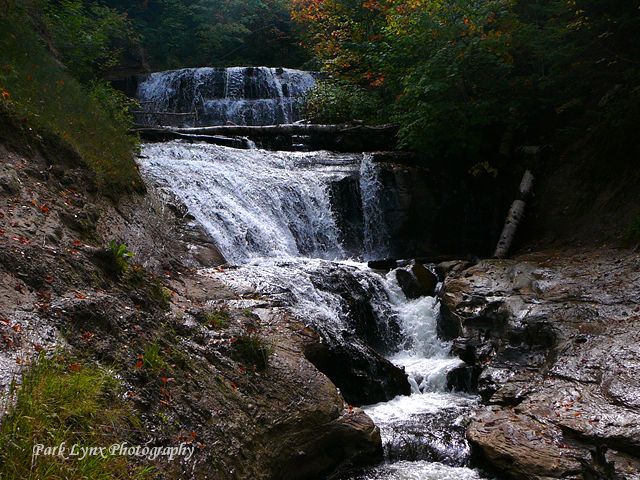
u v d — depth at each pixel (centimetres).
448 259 1217
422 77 1322
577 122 1352
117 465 393
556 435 623
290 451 562
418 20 1379
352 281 948
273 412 572
